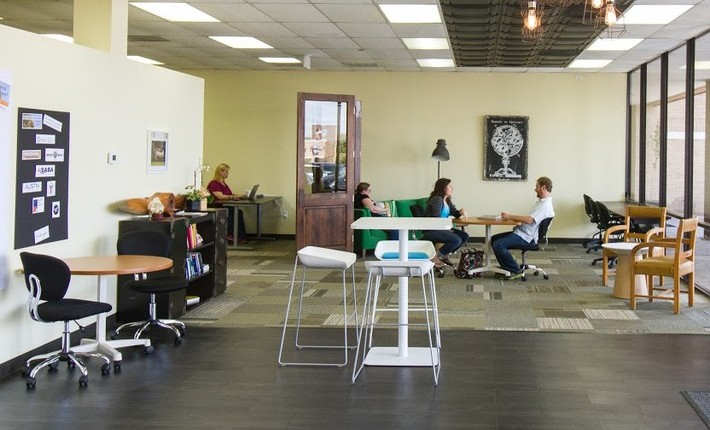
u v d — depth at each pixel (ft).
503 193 42.45
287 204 43.73
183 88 26.76
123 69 22.15
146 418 13.94
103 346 17.93
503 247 30.09
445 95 42.42
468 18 25.21
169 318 22.00
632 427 13.58
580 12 23.24
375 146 42.96
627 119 41.45
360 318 22.95
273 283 29.27
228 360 18.15
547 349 19.20
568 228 42.22
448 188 31.42
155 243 20.38
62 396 15.25
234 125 43.70
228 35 31.09
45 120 17.99
